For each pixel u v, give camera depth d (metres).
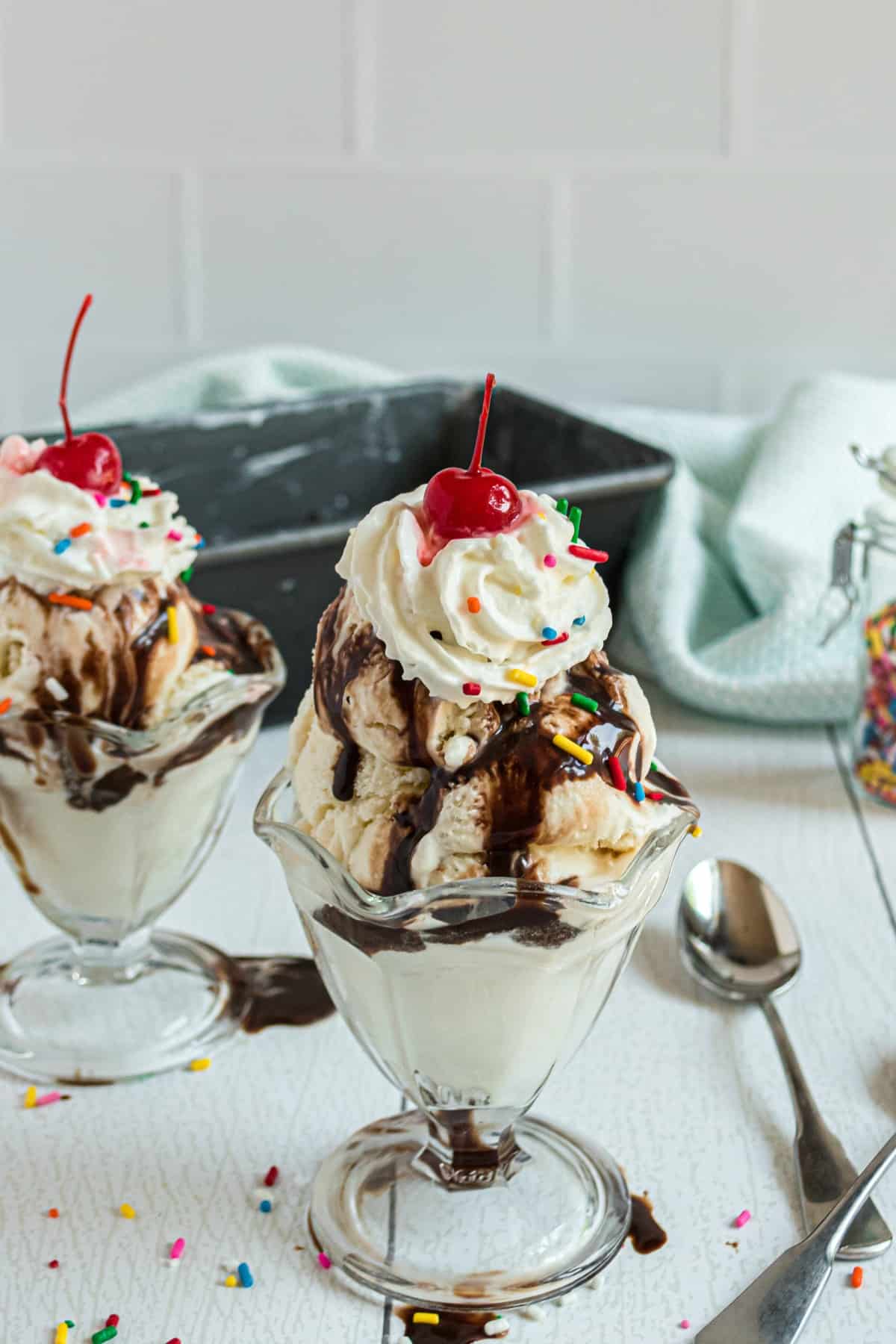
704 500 0.99
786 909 0.73
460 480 0.58
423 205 1.19
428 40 1.15
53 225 1.21
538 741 0.58
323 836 0.60
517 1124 0.64
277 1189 0.62
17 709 0.66
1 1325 0.57
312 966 0.72
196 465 0.98
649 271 1.20
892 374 1.21
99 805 0.66
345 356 1.23
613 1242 0.60
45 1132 0.64
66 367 0.68
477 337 1.23
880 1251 0.59
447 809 0.57
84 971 0.71
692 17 1.12
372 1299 0.58
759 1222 0.61
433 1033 0.58
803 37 1.12
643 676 0.95
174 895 0.70
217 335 1.24
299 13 1.15
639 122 1.16
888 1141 0.62
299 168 1.19
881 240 1.17
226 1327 0.57
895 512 0.85
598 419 1.05
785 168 1.16
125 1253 0.60
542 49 1.14
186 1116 0.65
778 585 0.91
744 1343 0.56
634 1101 0.66
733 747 0.88
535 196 1.18
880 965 0.72
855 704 0.85
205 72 1.16
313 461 1.01
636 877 0.56
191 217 1.20
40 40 1.16
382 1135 0.64
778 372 1.21
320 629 0.60
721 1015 0.70
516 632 0.58
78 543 0.66
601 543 0.91
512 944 0.56
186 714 0.64
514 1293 0.58
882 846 0.80
